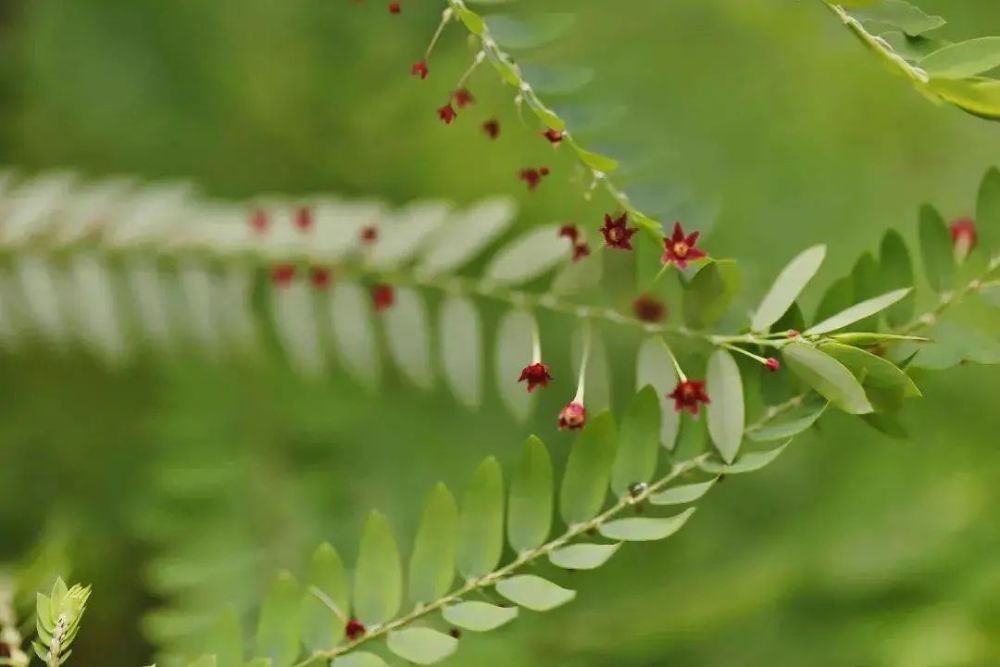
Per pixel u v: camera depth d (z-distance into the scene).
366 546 0.60
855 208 0.92
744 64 0.98
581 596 0.83
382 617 0.59
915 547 0.80
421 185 1.03
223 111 1.09
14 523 0.96
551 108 0.61
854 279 0.59
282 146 1.08
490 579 0.59
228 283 0.78
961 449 0.85
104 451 0.99
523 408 0.68
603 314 0.61
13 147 1.08
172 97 1.10
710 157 0.95
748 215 0.92
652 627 0.78
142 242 0.78
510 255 0.68
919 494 0.83
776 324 0.58
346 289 0.75
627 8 1.02
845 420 0.90
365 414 0.93
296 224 0.76
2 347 0.86
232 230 0.77
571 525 0.59
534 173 0.62
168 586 0.78
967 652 0.75
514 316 0.68
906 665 0.75
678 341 0.60
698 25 1.00
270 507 0.84
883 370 0.56
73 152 1.08
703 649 0.78
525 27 0.60
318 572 0.60
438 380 0.95
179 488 0.85
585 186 0.61
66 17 1.10
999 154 0.92
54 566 0.63
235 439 0.89
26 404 1.00
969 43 0.55
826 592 0.80
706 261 0.58
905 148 0.94
